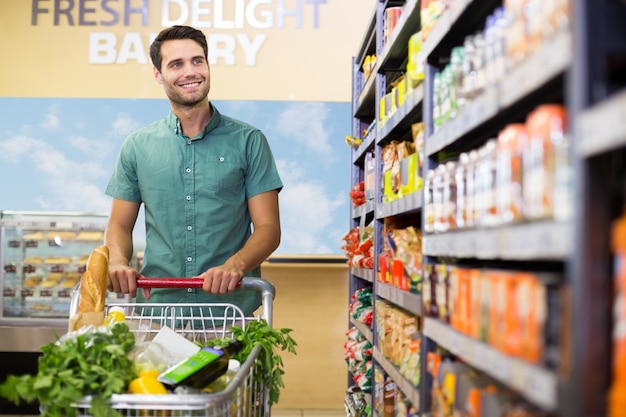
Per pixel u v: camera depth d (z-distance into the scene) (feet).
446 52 7.31
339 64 21.56
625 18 3.54
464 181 5.77
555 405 3.69
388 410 10.84
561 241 3.69
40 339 18.02
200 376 6.61
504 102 4.66
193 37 10.39
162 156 10.75
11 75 21.33
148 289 9.02
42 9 21.35
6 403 17.39
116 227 10.89
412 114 9.52
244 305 10.44
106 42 21.38
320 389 20.03
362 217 14.19
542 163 4.05
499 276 4.74
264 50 21.48
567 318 3.67
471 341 5.25
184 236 10.70
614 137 3.21
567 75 3.80
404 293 8.36
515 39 4.65
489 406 5.06
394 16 11.17
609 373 3.47
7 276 18.57
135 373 6.44
